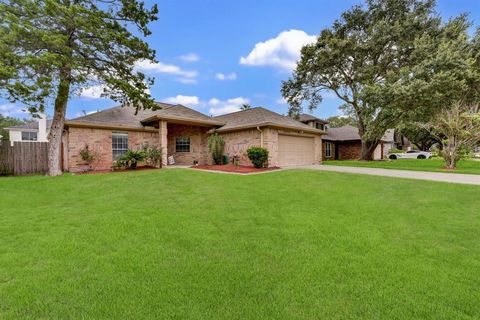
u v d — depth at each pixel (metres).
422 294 2.64
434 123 15.22
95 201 6.64
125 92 12.20
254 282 2.87
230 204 6.18
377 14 18.78
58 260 3.37
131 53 11.87
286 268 3.20
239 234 4.34
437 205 6.03
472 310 2.40
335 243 3.97
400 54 18.17
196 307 2.44
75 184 8.91
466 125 13.55
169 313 2.36
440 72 13.77
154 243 3.96
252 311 2.38
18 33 9.03
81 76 10.65
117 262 3.33
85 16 10.05
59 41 9.30
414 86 14.13
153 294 2.64
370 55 19.25
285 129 14.85
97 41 10.90
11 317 2.30
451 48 14.50
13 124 35.66
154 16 12.60
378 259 3.43
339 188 7.96
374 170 12.59
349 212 5.57
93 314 2.34
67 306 2.45
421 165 16.44
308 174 10.59
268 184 8.57
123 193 7.44
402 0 18.00
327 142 26.75
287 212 5.58
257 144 14.10
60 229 4.56
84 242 3.97
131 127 14.66
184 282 2.87
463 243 3.96
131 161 13.36
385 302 2.52
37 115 10.55
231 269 3.17
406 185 8.26
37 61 9.01
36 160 12.92
